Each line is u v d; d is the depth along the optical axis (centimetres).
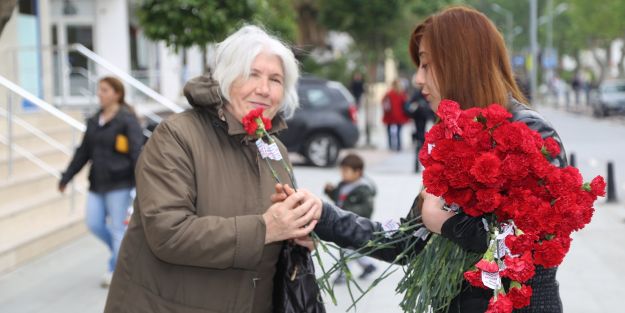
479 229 239
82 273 686
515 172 227
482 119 238
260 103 271
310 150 1596
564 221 232
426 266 258
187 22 1163
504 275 234
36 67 1362
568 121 3431
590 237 862
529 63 5281
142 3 1209
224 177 266
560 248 229
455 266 253
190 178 259
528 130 232
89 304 597
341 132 1594
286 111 291
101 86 636
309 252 286
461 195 234
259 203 270
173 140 261
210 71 282
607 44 5747
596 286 653
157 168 256
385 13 2388
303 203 260
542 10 7519
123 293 265
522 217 228
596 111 3588
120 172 630
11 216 748
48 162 974
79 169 646
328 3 2436
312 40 3247
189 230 248
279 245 279
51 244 762
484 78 256
